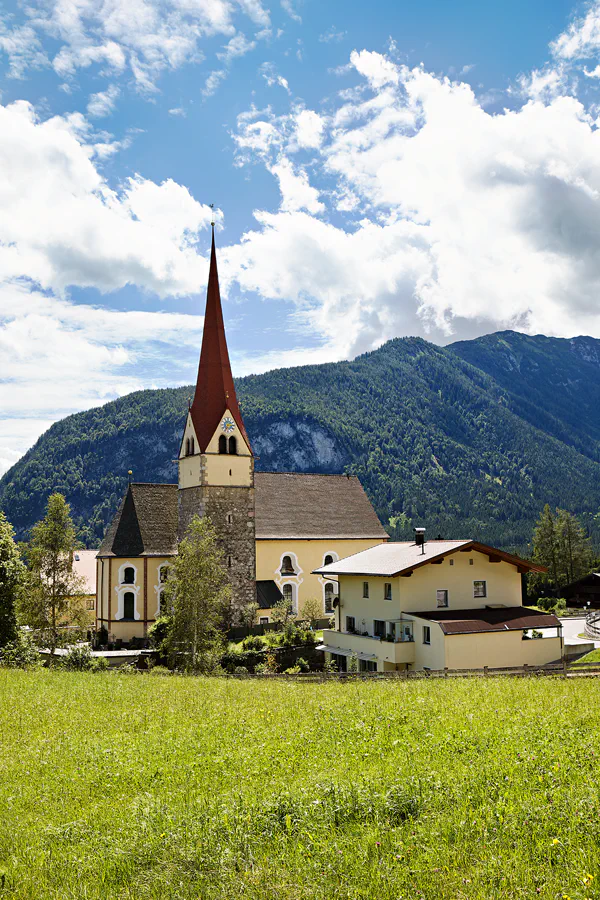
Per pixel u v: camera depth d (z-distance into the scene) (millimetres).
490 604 47875
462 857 9969
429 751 15805
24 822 13328
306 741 18156
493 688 26828
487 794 12273
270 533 72812
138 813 13008
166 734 20125
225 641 58188
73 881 10500
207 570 54750
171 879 10109
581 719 18875
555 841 9969
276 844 11047
